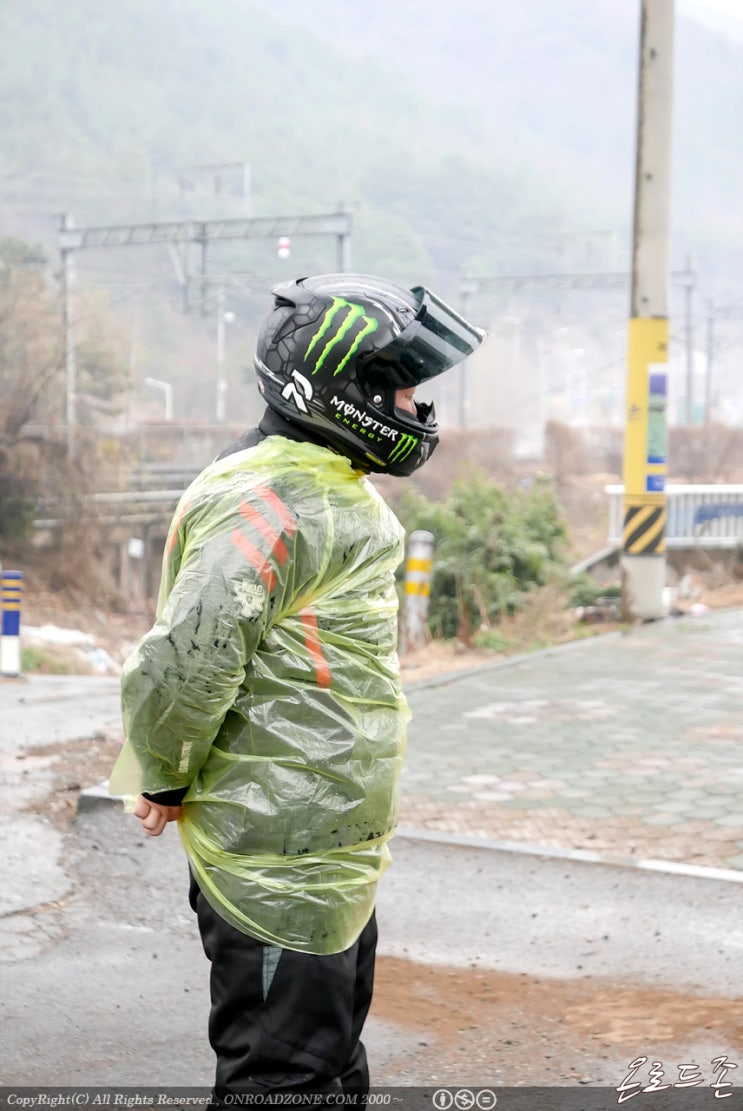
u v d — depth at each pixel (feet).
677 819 18.06
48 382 91.25
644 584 39.81
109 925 14.83
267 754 7.96
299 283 8.50
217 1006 8.30
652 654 33.19
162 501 100.42
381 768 8.26
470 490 45.06
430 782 20.31
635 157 38.32
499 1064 11.28
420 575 40.65
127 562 97.04
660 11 37.24
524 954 13.85
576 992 12.89
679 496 51.19
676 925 14.35
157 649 7.73
